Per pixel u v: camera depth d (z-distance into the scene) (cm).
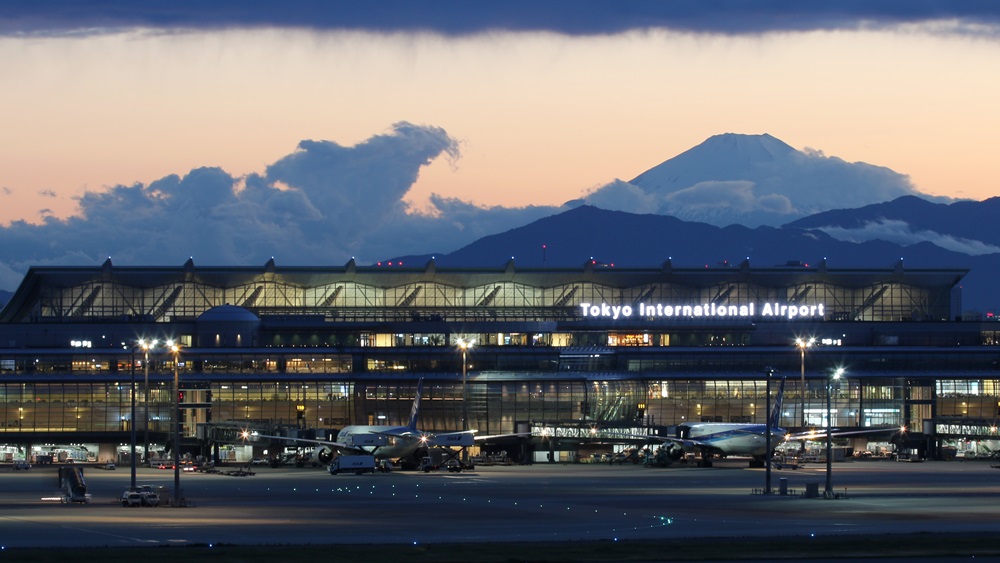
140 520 12069
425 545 9950
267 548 9656
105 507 13800
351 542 10262
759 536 10850
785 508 13575
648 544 10200
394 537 10662
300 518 12300
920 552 9819
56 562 8844
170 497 14612
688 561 9381
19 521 11962
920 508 13562
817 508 13575
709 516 12669
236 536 10644
